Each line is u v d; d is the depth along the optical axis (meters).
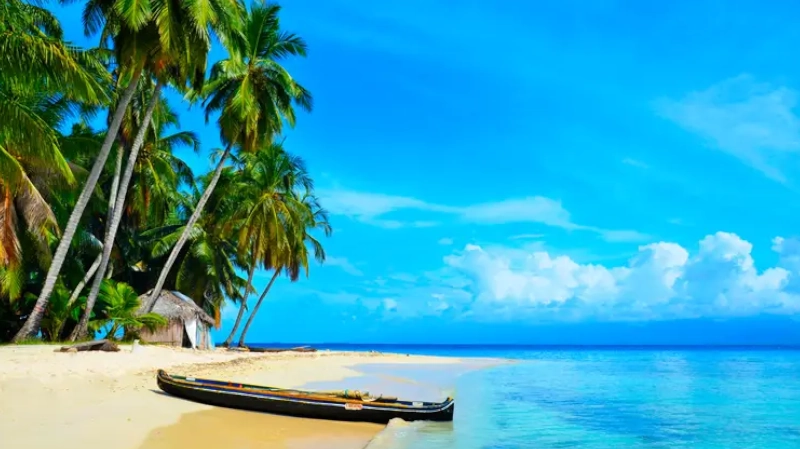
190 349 34.09
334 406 14.54
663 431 15.95
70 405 12.63
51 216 23.38
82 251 34.12
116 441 10.02
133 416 12.24
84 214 33.59
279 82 31.86
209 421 12.74
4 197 22.50
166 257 43.09
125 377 17.59
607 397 23.83
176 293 38.69
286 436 12.20
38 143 18.83
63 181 27.73
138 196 35.81
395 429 13.83
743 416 18.81
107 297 31.02
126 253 40.78
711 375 38.53
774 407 20.95
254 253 42.25
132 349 25.58
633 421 17.56
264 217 39.34
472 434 14.48
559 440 14.41
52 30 26.53
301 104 33.94
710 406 21.23
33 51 17.16
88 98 18.94
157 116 32.25
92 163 34.53
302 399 14.48
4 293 26.62
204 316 38.81
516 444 13.76
